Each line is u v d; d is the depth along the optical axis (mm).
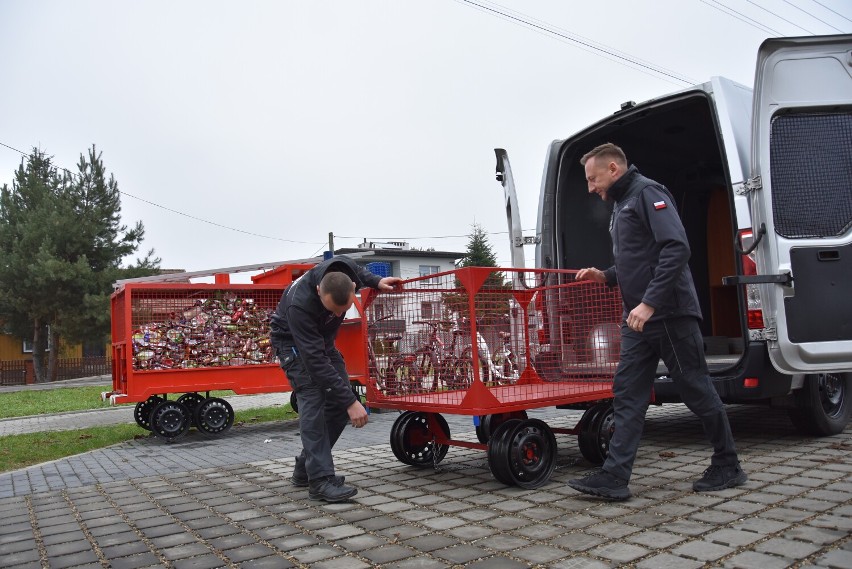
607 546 2910
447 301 4453
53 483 5105
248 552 3096
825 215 4777
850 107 4848
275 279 8852
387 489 4273
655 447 5312
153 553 3162
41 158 27531
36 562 3109
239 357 7938
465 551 2947
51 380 26969
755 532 2984
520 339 4961
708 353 7492
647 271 3777
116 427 9039
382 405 4805
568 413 7797
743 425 6145
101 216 26688
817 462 4363
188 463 5844
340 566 2844
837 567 2529
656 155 7359
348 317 8648
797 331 4629
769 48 4773
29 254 25141
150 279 8328
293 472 4633
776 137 4812
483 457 5273
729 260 8000
